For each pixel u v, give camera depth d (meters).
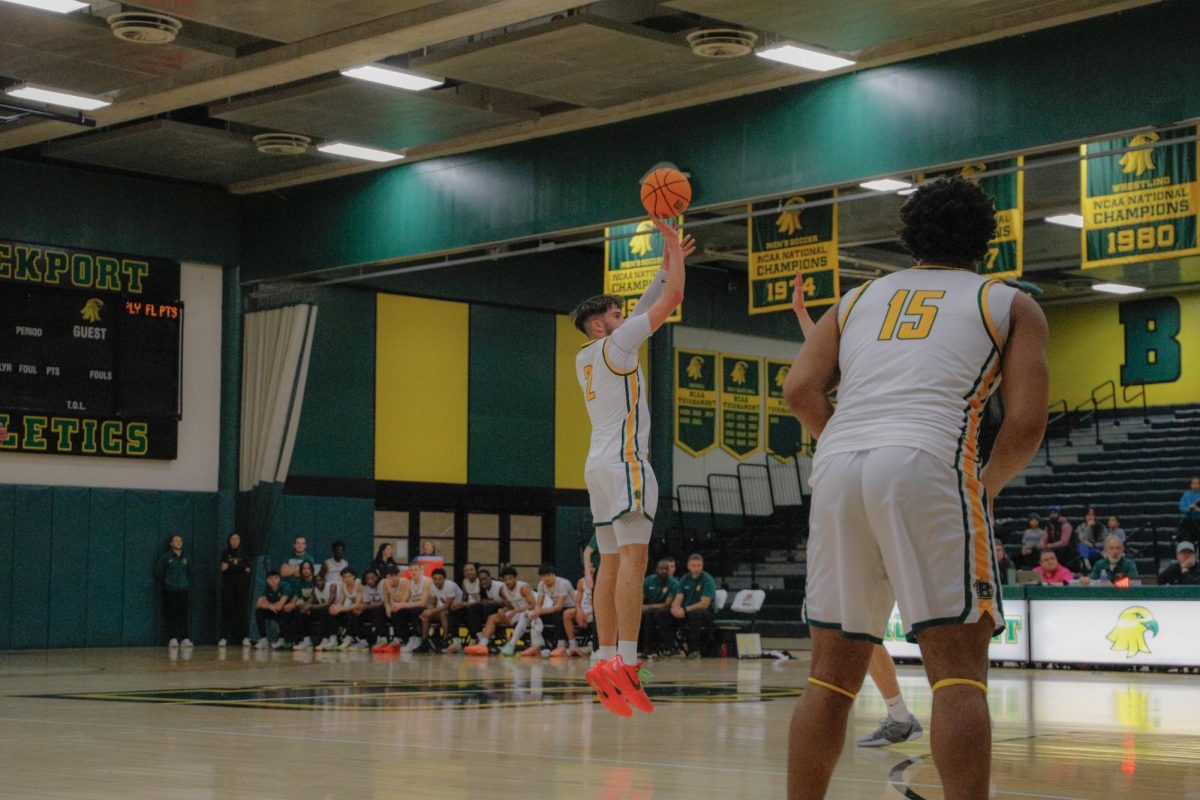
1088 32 14.66
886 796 4.80
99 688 11.57
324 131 19.05
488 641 19.58
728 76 16.73
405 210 21.03
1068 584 16.92
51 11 14.42
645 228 19.02
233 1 14.25
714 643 18.53
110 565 21.78
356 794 4.75
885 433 3.29
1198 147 14.66
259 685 11.90
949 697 3.20
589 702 9.65
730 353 28.23
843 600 3.32
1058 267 27.61
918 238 3.59
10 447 20.92
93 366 21.78
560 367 26.41
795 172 16.91
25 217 21.27
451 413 24.97
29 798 4.63
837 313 3.59
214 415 23.12
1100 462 27.36
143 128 19.33
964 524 3.23
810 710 3.37
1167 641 15.19
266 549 22.44
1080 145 14.88
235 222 23.27
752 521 27.98
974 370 3.35
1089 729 8.05
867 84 16.34
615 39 15.30
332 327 23.69
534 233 19.42
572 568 26.16
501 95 18.50
